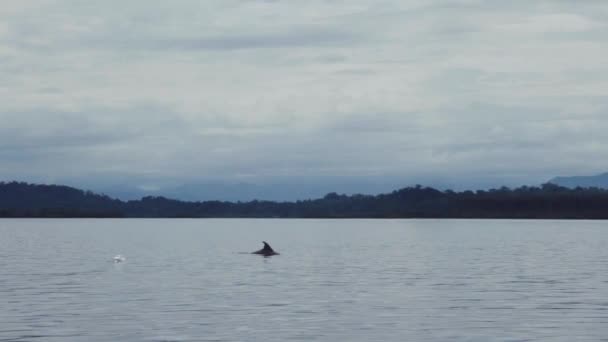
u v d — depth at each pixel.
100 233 144.00
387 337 26.69
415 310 33.03
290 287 41.97
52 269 54.56
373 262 61.81
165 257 68.31
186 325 29.02
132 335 26.92
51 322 29.64
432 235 132.75
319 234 140.12
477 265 58.50
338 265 58.22
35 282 44.91
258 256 69.69
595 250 80.88
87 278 47.44
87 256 70.31
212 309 33.12
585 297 37.56
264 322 29.73
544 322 29.86
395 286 42.69
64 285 43.12
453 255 71.75
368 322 29.77
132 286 42.50
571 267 56.44
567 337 26.67
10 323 29.41
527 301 36.09
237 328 28.38
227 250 80.69
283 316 31.25
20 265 58.50
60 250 81.19
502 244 95.88
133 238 118.12
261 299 36.59
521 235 131.12
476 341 25.95
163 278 47.31
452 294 38.78
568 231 154.38
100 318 30.62
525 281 45.69
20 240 108.75
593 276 48.84
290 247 88.06
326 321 29.98
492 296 38.06
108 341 25.81
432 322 29.83
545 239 112.75
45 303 35.09
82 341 25.80
